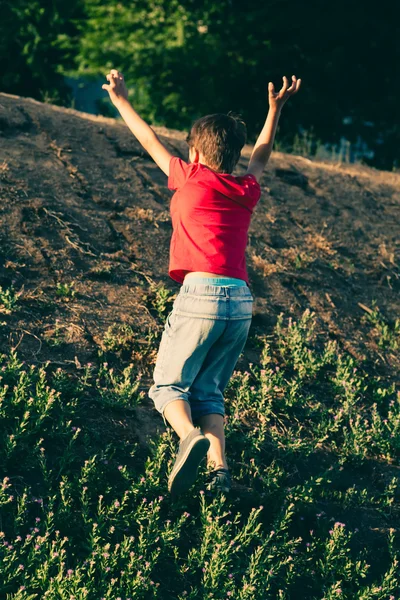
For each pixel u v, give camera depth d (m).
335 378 4.89
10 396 3.81
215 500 3.50
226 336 3.36
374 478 4.21
